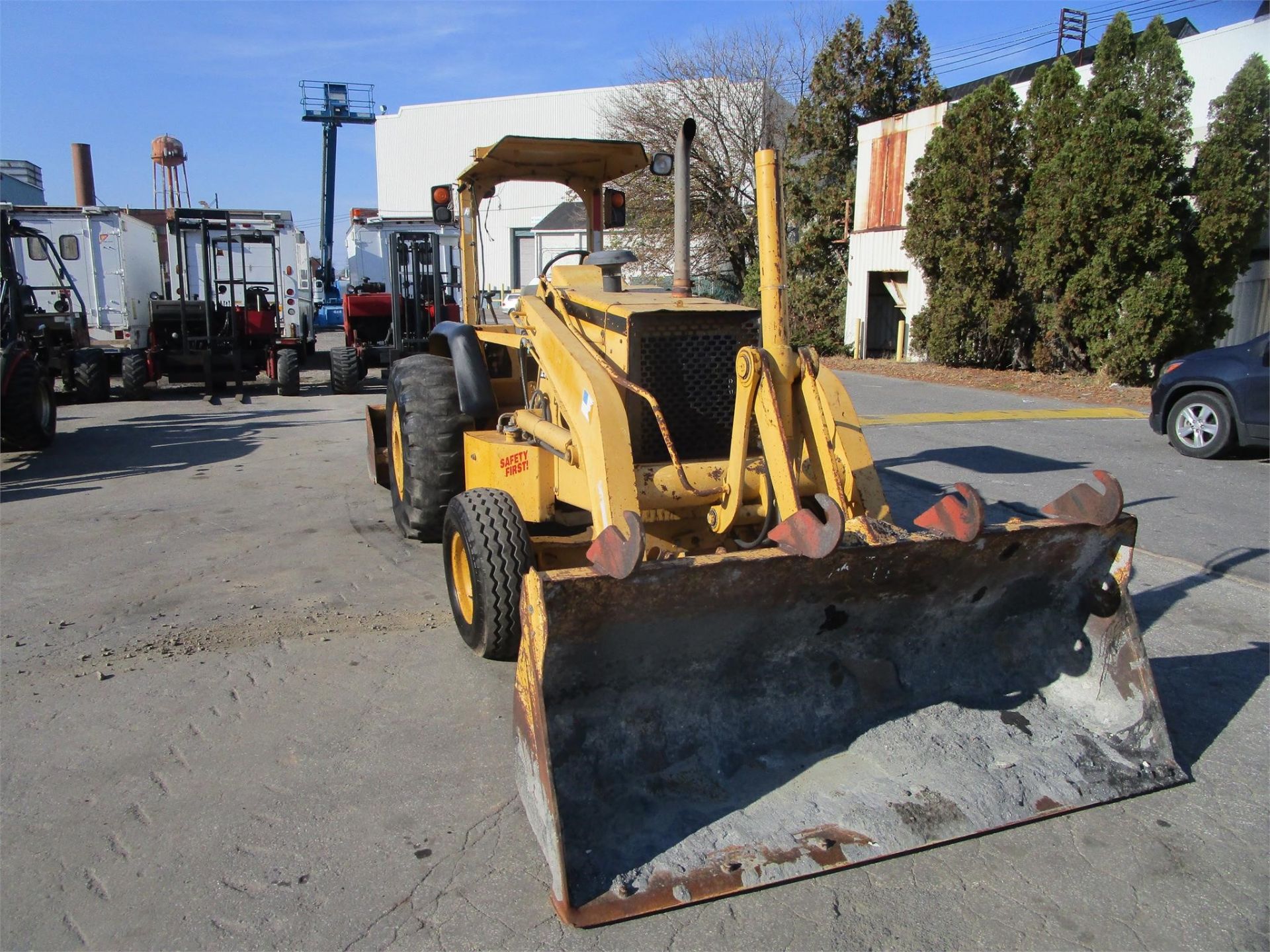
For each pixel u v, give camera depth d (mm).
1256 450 9422
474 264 6254
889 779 3146
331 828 3084
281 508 7262
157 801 3234
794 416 3662
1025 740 3365
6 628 4781
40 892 2762
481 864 2904
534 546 4164
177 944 2555
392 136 47906
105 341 15664
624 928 2629
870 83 23406
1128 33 14781
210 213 14336
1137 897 2750
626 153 5504
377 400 14258
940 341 17406
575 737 3002
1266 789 3305
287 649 4527
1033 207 15492
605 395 3734
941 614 3494
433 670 4289
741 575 2939
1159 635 4680
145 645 4559
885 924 2645
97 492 7816
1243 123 13570
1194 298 14406
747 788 3061
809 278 22703
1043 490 7598
